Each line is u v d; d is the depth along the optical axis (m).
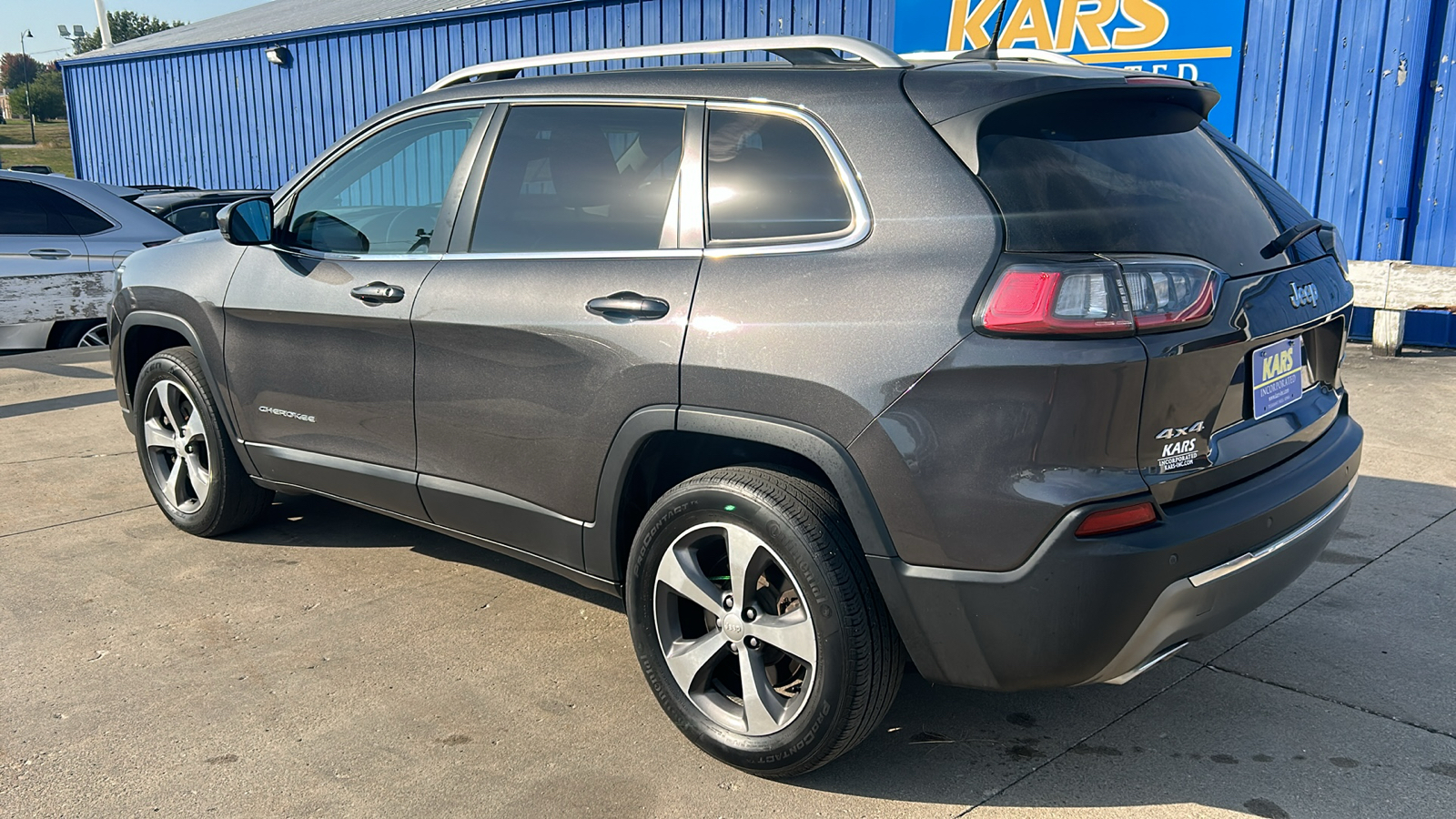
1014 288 2.16
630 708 2.98
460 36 14.06
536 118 3.13
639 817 2.47
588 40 12.67
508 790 2.58
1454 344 7.64
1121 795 2.54
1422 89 7.48
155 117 19.83
